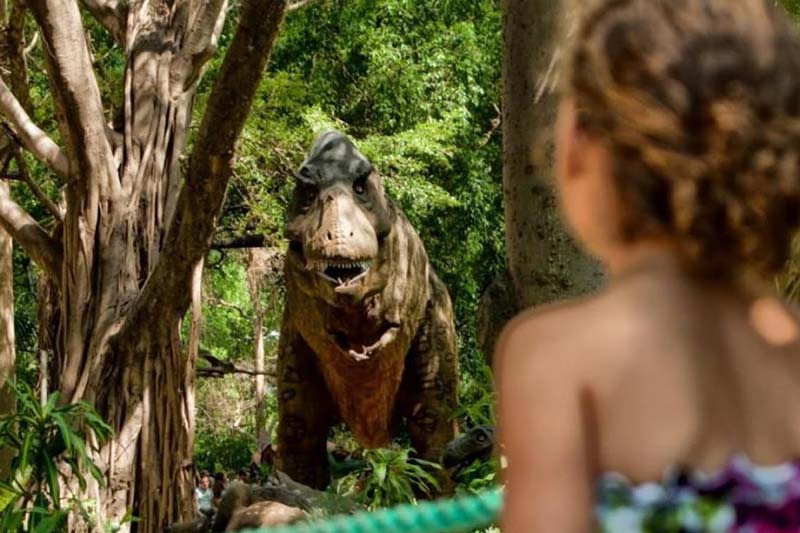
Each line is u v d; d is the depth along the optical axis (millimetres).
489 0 21938
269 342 30797
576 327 1371
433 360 9445
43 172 19859
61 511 7336
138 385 10344
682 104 1329
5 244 16703
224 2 12438
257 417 26312
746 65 1341
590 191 1423
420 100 20531
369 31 20719
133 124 11328
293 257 8391
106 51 19000
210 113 8969
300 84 17797
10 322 16625
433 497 8570
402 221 9141
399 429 10820
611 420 1328
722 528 1291
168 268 10016
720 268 1380
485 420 7879
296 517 6008
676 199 1339
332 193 8062
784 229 1369
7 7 16172
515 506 1326
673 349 1346
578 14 1449
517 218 6254
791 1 5270
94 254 10820
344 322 8664
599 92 1382
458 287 21062
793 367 1383
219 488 17094
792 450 1336
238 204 18172
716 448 1318
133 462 10281
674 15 1370
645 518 1298
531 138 6109
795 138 1334
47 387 11906
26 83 15203
